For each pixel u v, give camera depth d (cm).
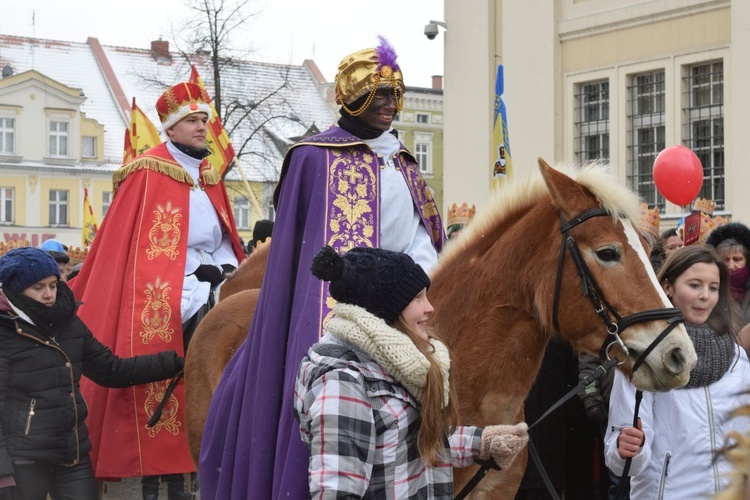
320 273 304
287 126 3969
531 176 398
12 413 519
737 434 163
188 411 537
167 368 585
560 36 1568
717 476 398
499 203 398
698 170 666
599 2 1520
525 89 1593
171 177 657
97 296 636
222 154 880
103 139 4456
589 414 545
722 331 415
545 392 584
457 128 1672
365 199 420
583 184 375
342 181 419
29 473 520
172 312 632
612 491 524
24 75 4325
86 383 631
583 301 366
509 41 1612
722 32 1371
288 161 426
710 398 406
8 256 529
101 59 4634
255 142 3625
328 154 421
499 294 379
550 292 372
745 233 620
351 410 292
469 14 1652
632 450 387
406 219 430
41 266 523
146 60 4697
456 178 1673
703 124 1429
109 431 624
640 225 382
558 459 590
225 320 545
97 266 639
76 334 548
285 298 406
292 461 364
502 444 320
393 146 436
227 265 671
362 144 426
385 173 428
